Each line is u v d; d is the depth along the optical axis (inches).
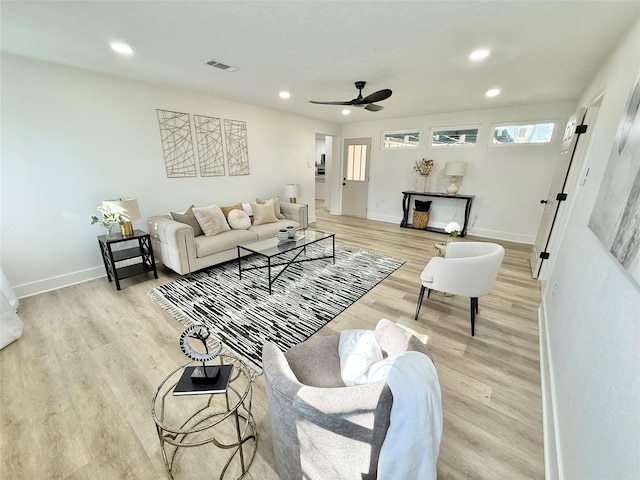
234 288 119.3
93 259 126.5
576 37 82.1
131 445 53.2
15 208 105.2
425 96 155.3
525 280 129.8
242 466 48.1
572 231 85.7
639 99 42.7
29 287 111.1
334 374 50.8
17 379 68.6
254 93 151.5
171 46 90.9
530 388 67.5
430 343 84.0
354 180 273.1
